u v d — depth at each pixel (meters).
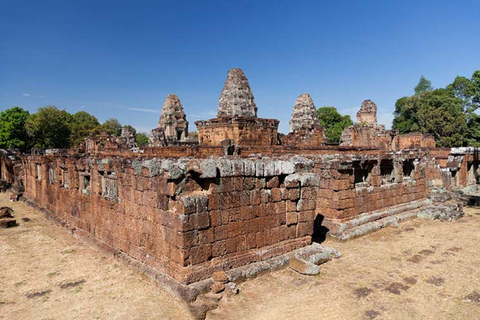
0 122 44.72
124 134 38.16
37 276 9.30
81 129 67.00
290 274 9.27
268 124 24.06
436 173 24.28
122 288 8.35
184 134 44.28
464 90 56.53
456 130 50.75
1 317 7.15
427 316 7.15
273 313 7.20
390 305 7.62
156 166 8.85
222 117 22.73
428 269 9.81
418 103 56.84
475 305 7.62
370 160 15.12
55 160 16.06
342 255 11.02
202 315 6.98
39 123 49.09
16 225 15.19
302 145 26.00
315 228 13.48
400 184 17.12
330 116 75.25
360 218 14.18
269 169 9.73
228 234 8.80
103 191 11.54
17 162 29.22
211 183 8.46
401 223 15.54
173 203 8.24
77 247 11.82
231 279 8.40
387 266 10.05
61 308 7.48
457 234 13.70
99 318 7.03
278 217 10.13
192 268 7.99
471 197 20.88
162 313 7.15
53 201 16.62
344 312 7.28
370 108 52.12
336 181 13.46
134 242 9.83
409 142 42.94
